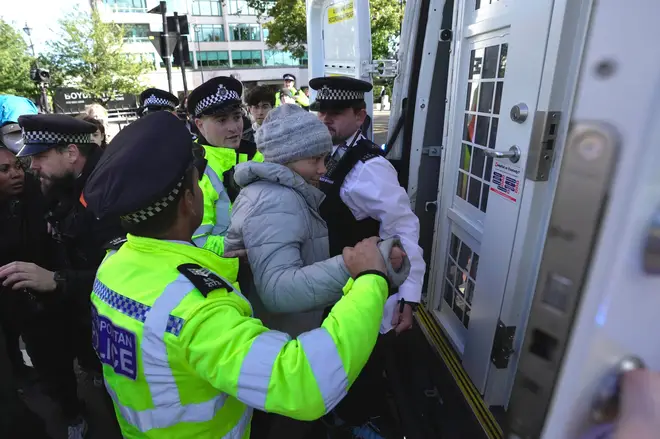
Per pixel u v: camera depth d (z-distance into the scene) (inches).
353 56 109.7
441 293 93.0
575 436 20.1
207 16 1727.4
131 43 1583.4
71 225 75.2
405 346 87.4
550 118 52.0
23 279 64.4
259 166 49.7
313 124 51.8
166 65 314.5
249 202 50.0
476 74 76.5
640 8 16.3
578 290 19.3
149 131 37.1
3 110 129.9
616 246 17.8
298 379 32.7
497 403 67.2
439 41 90.4
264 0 699.4
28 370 91.3
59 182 76.9
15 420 52.2
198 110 84.7
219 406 38.0
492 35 69.0
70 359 87.7
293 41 647.1
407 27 97.8
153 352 34.5
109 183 35.0
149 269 37.3
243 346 33.3
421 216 102.0
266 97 160.1
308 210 52.5
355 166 72.4
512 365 64.0
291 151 50.3
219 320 33.8
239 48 1793.8
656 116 16.2
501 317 63.8
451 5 88.9
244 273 53.9
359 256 41.0
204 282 35.6
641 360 17.9
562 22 48.5
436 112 95.8
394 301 71.1
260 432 54.1
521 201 58.1
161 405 36.5
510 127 60.6
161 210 37.7
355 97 74.5
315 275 44.1
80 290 69.4
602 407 19.2
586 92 18.9
